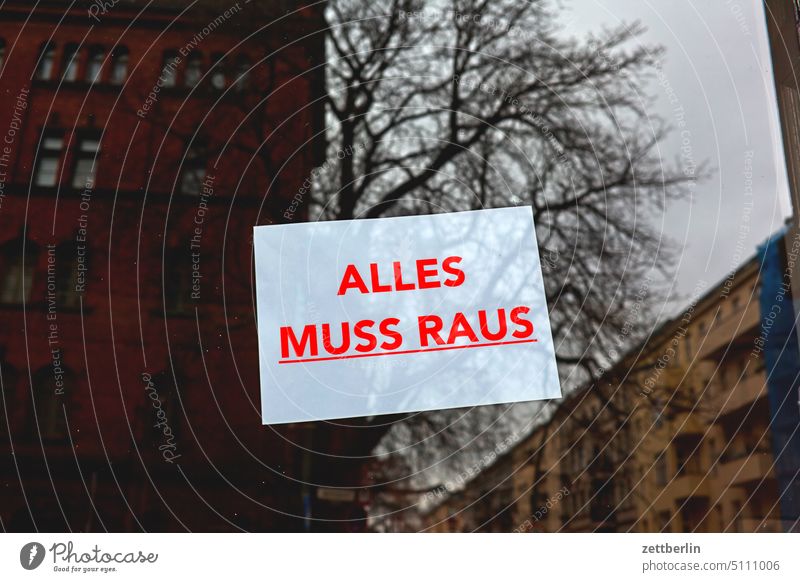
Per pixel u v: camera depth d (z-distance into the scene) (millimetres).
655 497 1032
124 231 1317
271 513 1062
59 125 1375
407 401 1133
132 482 1106
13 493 1084
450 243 1227
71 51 1423
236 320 1227
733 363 1113
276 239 1248
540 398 1118
